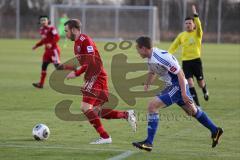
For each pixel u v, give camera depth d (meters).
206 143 26.47
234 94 47.31
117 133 28.91
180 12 151.12
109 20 148.75
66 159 22.61
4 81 55.44
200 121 24.73
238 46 138.38
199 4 150.50
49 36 48.59
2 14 154.38
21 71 67.38
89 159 22.62
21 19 154.38
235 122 32.91
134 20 147.25
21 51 106.38
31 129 29.61
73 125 31.03
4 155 23.19
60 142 26.19
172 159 22.86
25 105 38.59
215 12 149.00
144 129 30.27
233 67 78.12
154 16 145.75
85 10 149.38
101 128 26.06
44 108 37.22
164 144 26.09
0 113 35.03
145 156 23.33
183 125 31.55
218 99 43.88
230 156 23.55
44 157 22.91
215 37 149.38
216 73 68.44
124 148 24.97
